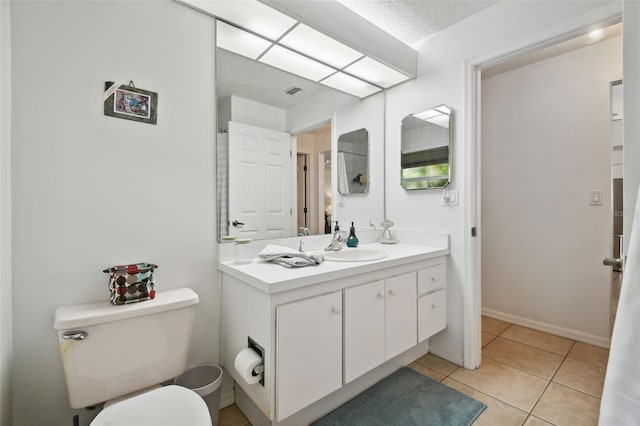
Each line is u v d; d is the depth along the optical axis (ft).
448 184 7.11
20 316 3.79
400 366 6.76
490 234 9.94
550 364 6.93
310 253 6.59
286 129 6.63
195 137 5.17
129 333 3.95
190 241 5.12
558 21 5.53
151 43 4.71
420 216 7.74
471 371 6.64
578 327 8.20
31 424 3.87
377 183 8.46
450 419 5.10
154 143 4.75
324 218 7.32
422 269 6.51
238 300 4.91
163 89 4.83
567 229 8.39
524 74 9.11
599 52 7.81
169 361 4.26
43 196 3.92
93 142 4.25
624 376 1.71
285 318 4.24
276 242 6.39
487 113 9.96
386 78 7.77
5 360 3.56
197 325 5.23
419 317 6.44
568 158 8.34
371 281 5.49
